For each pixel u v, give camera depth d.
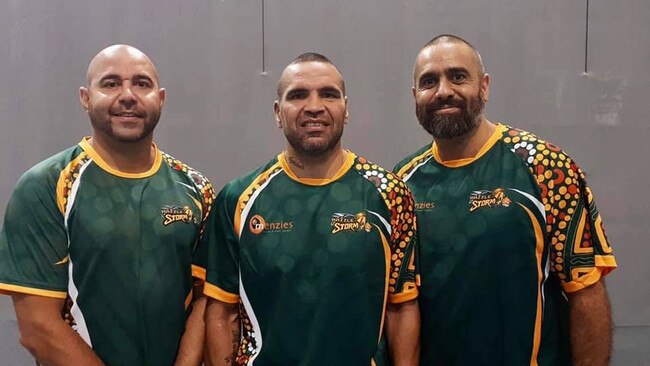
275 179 1.89
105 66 1.86
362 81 2.87
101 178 1.88
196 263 1.99
